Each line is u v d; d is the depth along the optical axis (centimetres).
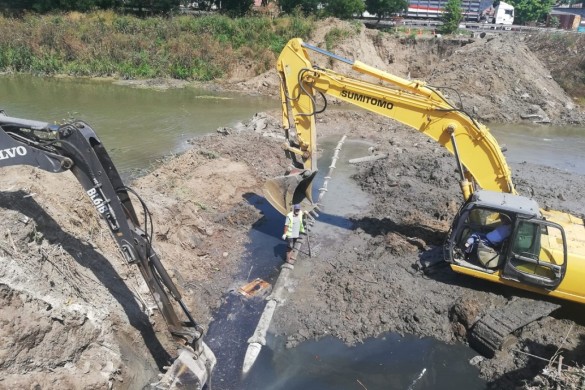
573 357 791
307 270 1052
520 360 798
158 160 1574
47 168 591
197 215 1184
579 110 2719
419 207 1356
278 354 815
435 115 990
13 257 619
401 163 1680
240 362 793
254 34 3303
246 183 1441
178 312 855
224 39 3275
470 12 5619
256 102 2625
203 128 2020
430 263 1031
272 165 1609
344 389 750
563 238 811
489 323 823
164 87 2880
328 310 924
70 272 697
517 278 870
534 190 1540
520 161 1920
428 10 5194
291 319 897
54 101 2377
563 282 831
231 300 948
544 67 3073
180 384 633
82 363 615
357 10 4028
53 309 604
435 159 1706
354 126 2209
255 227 1235
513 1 6244
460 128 976
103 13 3572
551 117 2592
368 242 1175
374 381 771
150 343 750
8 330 548
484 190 942
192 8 4325
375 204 1398
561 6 8256
